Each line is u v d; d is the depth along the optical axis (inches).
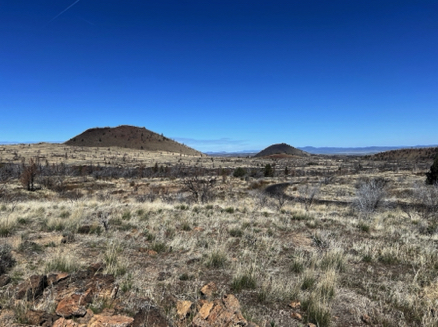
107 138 7805.1
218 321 115.6
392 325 133.7
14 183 1245.1
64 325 107.8
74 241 249.4
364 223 368.2
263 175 2352.4
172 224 335.9
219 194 1090.7
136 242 255.8
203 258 215.2
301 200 999.0
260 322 130.7
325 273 184.9
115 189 1230.3
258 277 182.4
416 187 1029.8
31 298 135.6
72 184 1366.9
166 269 193.8
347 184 1540.4
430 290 169.2
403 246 262.8
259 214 450.6
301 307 147.9
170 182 1563.7
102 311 126.9
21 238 244.1
